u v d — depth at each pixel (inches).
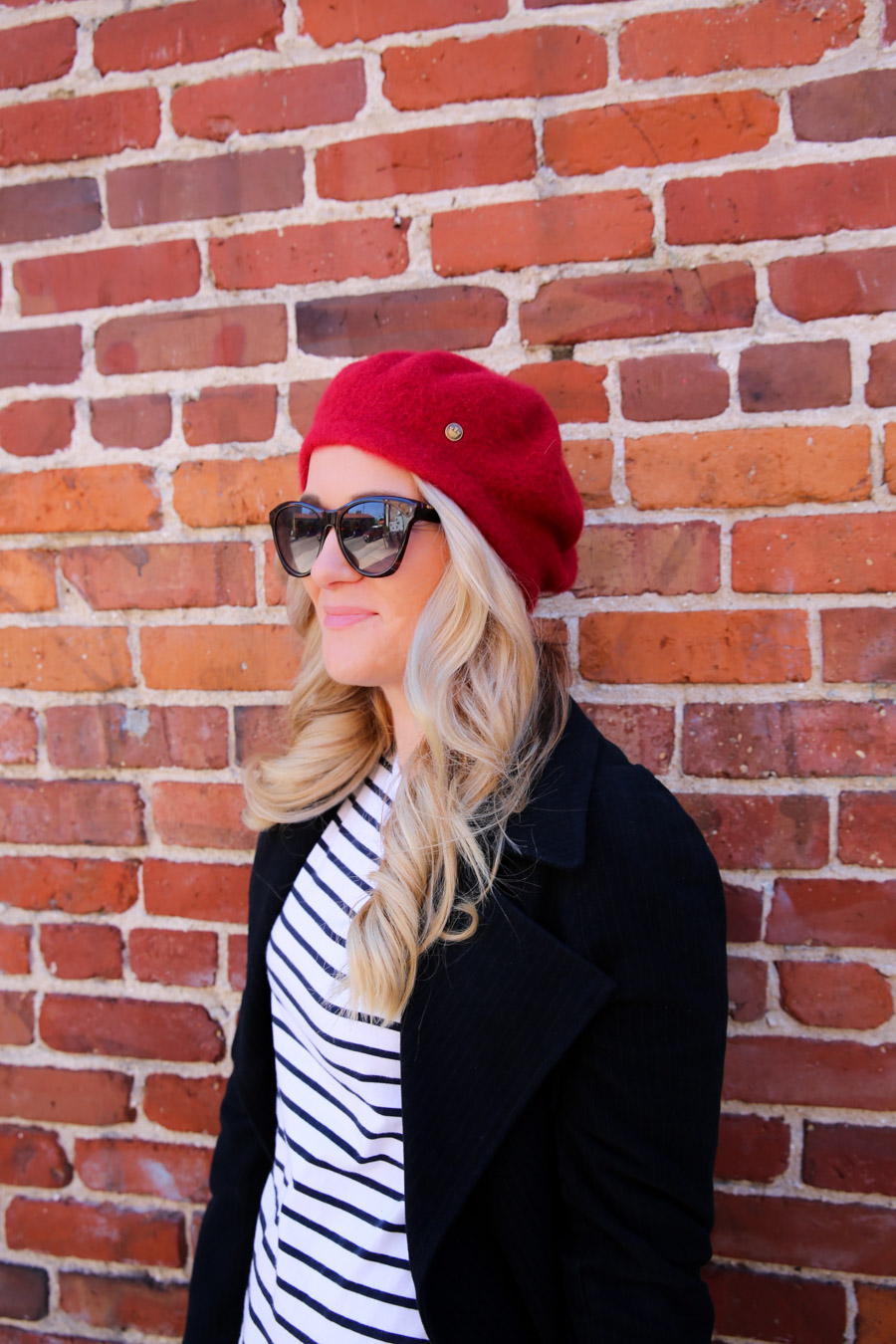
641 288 39.1
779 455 38.5
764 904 39.5
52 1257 46.3
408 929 27.5
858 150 37.1
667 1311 24.5
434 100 39.9
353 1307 27.6
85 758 45.3
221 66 41.8
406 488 29.4
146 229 43.1
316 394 42.0
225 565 43.4
